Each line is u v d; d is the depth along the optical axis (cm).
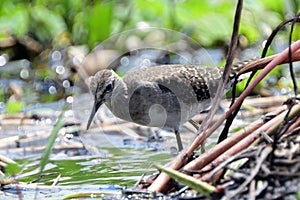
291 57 869
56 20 1708
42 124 1364
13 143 1239
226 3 1722
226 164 768
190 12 1708
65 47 1673
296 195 704
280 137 787
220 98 865
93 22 1631
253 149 784
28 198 917
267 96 1436
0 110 1466
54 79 1597
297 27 1582
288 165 745
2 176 959
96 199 898
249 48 1642
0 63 1678
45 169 1084
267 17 1661
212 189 738
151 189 828
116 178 1015
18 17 1714
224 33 1688
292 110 826
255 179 736
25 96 1540
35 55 1691
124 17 1702
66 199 902
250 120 1299
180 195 807
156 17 1716
